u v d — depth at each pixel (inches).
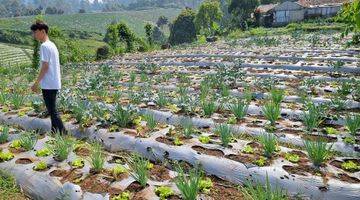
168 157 208.5
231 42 1004.6
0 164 203.6
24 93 417.7
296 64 507.2
